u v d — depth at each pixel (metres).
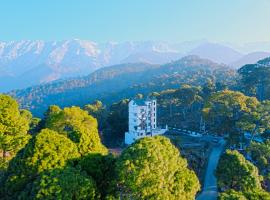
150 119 99.62
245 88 122.31
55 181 26.03
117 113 109.06
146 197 27.75
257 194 35.38
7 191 28.55
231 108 85.88
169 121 115.19
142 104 97.00
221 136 92.00
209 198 53.41
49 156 29.00
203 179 63.09
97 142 34.06
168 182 28.77
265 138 75.69
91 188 27.12
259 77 119.19
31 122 96.50
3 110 49.47
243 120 74.81
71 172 27.20
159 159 28.30
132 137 96.81
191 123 109.75
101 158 30.38
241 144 75.81
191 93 114.56
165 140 31.02
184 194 29.58
